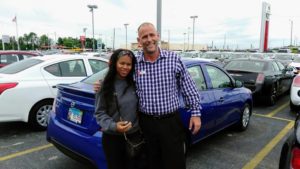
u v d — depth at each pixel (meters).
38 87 5.36
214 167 4.09
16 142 4.97
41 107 5.47
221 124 4.92
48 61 5.73
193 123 2.80
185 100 2.84
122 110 2.62
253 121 6.71
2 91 4.98
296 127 2.62
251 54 25.80
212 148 4.85
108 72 2.61
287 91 10.70
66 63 5.93
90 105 3.24
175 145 2.72
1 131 5.57
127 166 2.80
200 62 4.60
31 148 4.70
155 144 2.74
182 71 2.74
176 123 2.73
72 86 3.75
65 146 3.51
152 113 2.67
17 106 5.16
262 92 8.21
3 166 4.01
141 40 2.62
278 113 7.61
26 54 9.73
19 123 6.13
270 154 4.61
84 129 3.29
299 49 67.12
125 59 2.56
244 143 5.12
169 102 2.67
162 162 2.75
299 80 7.37
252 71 8.54
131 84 2.67
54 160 4.24
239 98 5.45
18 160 4.22
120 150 2.70
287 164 2.32
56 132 3.62
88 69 6.21
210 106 4.38
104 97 2.58
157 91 2.64
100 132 3.15
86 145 3.21
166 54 2.68
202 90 4.38
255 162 4.29
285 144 2.58
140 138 2.75
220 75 5.03
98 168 3.16
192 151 4.70
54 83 5.57
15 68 5.68
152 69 2.64
